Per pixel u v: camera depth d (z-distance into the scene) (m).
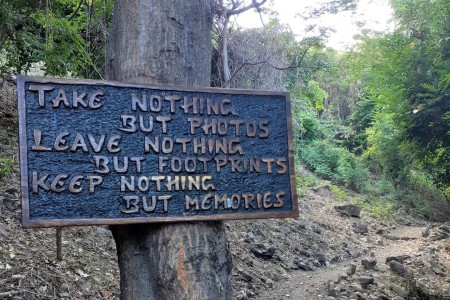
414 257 9.66
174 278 2.91
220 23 8.22
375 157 16.25
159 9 3.21
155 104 3.12
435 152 7.05
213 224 3.13
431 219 15.64
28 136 2.81
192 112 3.21
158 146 3.07
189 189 3.10
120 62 3.21
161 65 3.19
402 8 8.53
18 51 7.35
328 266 8.95
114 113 3.01
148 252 3.02
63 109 2.91
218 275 3.05
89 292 5.00
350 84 21.22
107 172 2.92
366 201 15.52
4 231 5.38
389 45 7.20
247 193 3.25
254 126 3.35
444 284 8.37
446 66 6.36
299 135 17.36
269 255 8.23
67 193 2.83
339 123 21.23
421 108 6.48
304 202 13.09
